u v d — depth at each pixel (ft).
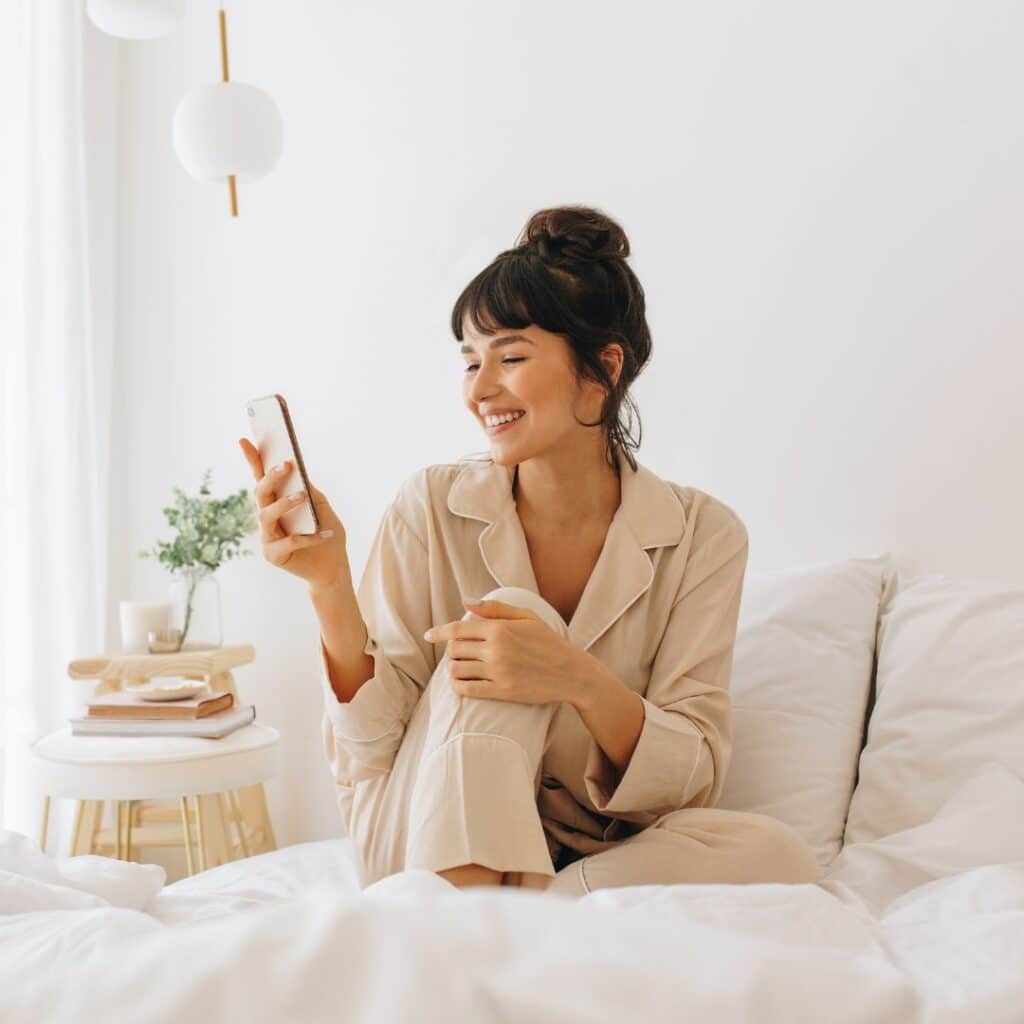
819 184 6.78
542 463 4.79
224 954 1.12
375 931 1.13
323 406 8.30
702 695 4.64
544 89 7.62
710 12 7.11
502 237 7.75
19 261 7.92
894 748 5.41
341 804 4.75
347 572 4.55
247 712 6.98
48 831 7.88
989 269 6.34
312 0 8.36
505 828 3.59
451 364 7.89
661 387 7.17
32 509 7.88
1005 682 5.36
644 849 4.00
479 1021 1.08
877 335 6.60
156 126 8.80
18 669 7.79
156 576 8.81
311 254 8.36
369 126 8.18
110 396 8.75
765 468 6.87
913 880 4.50
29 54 8.02
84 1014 1.10
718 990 1.18
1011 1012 2.06
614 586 4.75
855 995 1.27
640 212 7.29
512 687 3.79
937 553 6.42
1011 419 6.27
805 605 6.04
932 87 6.50
